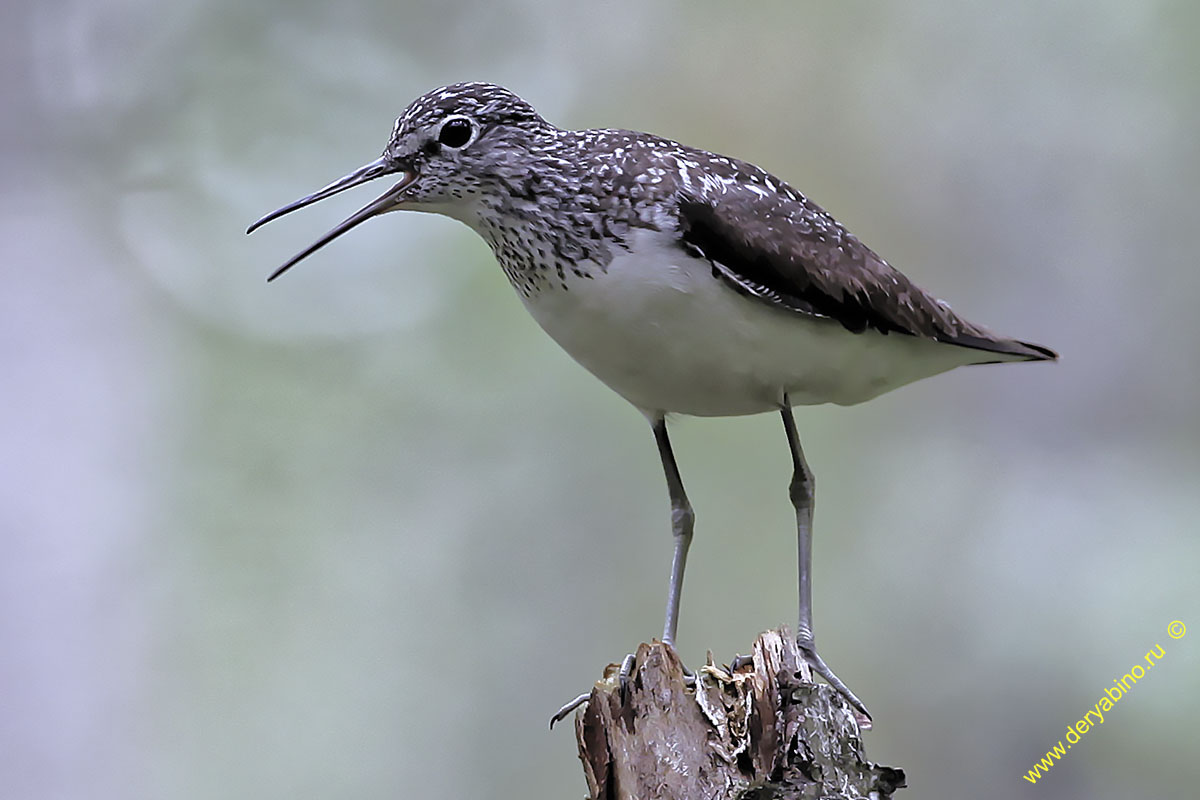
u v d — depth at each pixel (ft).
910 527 46.39
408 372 47.85
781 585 43.98
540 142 24.90
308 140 50.16
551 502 46.39
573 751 45.73
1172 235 47.65
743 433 44.55
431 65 50.55
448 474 47.42
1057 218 48.75
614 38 51.01
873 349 26.35
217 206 49.73
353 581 47.70
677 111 50.62
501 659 46.42
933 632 45.47
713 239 24.26
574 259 24.43
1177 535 45.68
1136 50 47.57
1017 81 48.88
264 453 48.39
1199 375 47.24
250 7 49.60
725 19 50.26
